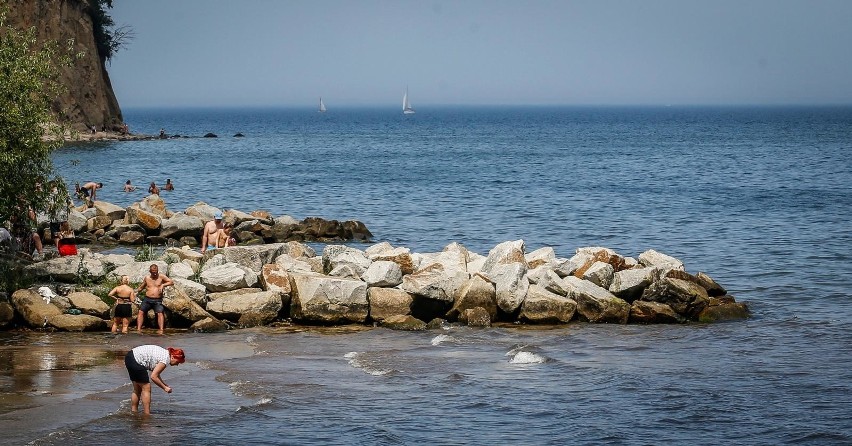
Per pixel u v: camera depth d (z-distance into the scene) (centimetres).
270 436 2875
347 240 7562
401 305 4547
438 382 3500
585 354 3981
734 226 8562
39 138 4541
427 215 9344
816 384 3534
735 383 3541
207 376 3512
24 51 4594
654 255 5247
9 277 4525
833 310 4956
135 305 4303
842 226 8494
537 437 2938
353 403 3222
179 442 2789
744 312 4772
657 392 3412
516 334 4353
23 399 3139
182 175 13738
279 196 11088
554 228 8456
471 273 5022
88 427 2888
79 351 3812
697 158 19062
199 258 5244
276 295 4491
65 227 6125
